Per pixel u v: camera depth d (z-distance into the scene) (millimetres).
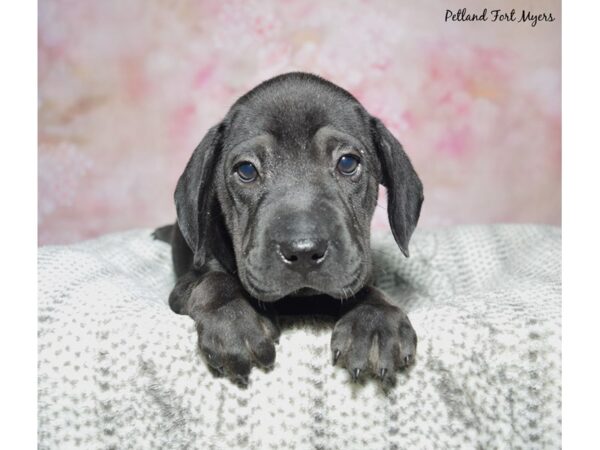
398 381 305
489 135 679
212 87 687
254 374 307
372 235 554
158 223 703
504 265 499
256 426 303
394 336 301
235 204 363
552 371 307
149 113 688
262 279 315
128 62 678
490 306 334
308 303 357
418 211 388
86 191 690
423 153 690
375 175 383
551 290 360
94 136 684
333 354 303
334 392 305
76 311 335
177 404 307
